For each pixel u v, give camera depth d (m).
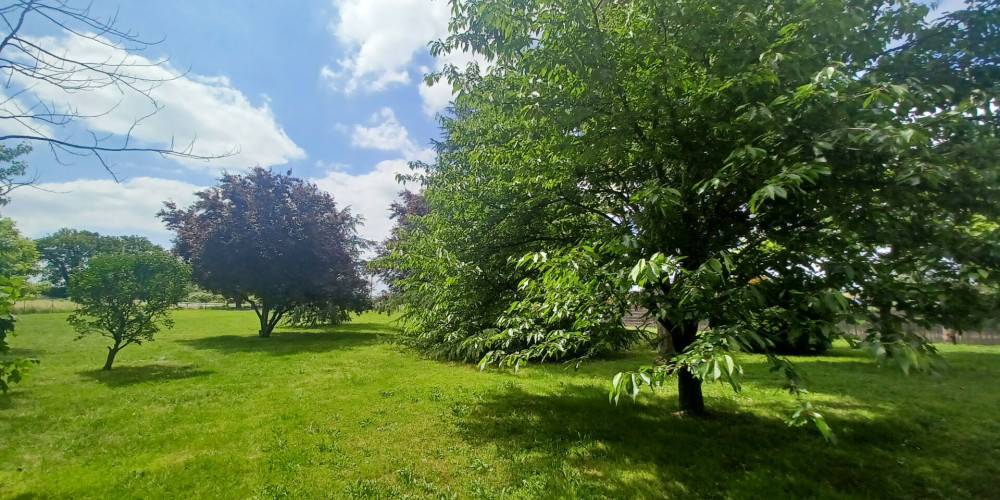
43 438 5.74
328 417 6.48
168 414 6.79
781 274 3.53
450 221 7.29
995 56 3.45
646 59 3.87
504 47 4.26
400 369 10.63
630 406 6.90
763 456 4.76
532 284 4.01
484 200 6.74
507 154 5.69
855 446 5.03
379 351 13.92
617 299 3.74
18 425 6.27
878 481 4.14
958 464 4.50
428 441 5.41
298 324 25.33
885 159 2.92
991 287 2.81
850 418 6.12
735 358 2.84
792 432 5.52
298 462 4.80
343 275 21.09
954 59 3.52
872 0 3.62
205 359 12.42
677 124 3.86
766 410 6.57
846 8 3.47
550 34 4.00
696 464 4.57
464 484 4.25
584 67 3.80
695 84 3.77
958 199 2.79
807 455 4.77
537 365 11.02
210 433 5.84
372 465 4.72
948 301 2.75
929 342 2.57
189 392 8.24
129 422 6.40
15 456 5.11
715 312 3.37
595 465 4.60
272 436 5.67
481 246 6.55
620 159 4.67
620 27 4.20
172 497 4.07
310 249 19.38
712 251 4.00
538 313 4.45
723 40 3.65
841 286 3.01
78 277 10.48
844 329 3.17
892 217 3.01
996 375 8.84
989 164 2.70
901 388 7.96
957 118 2.76
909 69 3.58
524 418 6.33
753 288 3.05
